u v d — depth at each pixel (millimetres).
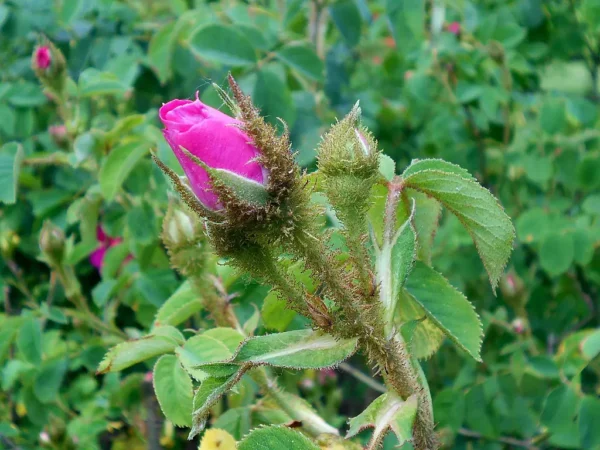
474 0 485
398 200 183
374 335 154
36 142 417
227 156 139
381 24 474
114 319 395
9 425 348
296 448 159
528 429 343
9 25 405
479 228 187
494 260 188
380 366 159
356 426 155
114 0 419
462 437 364
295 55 324
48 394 339
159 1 495
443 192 186
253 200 140
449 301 192
